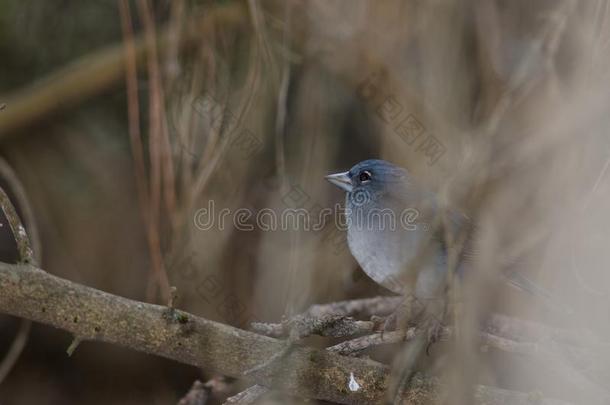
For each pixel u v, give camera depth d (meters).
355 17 11.05
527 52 10.30
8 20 11.79
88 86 11.49
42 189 11.87
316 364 6.63
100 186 11.93
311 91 10.84
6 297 6.32
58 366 12.48
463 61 10.30
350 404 6.75
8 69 12.15
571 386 7.57
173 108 10.02
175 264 9.77
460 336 6.63
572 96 9.18
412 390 6.68
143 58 11.27
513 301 9.48
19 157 11.83
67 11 12.00
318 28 10.90
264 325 6.81
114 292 11.69
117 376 12.52
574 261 8.30
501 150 9.46
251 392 6.73
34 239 9.62
